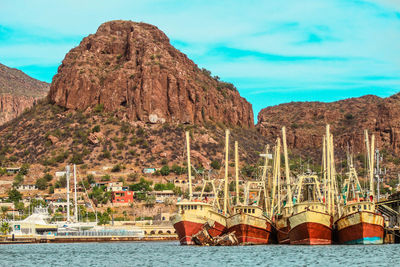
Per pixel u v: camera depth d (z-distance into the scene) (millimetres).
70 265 169000
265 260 161500
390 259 154875
